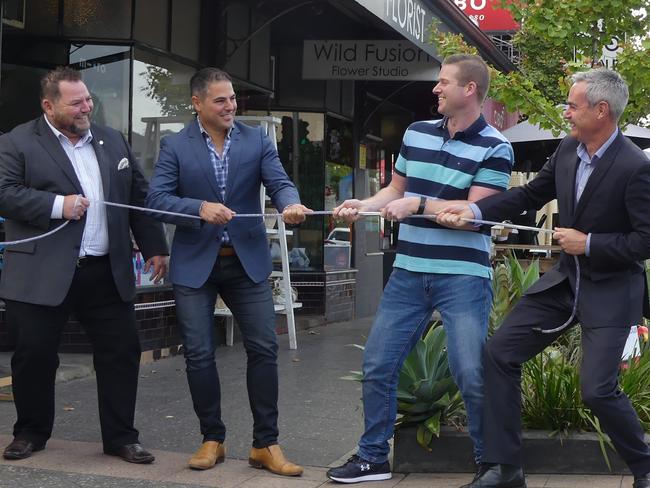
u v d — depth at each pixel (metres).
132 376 5.42
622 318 4.44
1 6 7.19
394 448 5.19
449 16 11.43
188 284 5.14
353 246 14.41
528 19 8.18
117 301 5.37
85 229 5.26
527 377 5.37
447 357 5.22
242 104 11.51
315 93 12.97
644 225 4.31
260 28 10.64
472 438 4.84
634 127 11.52
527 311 4.66
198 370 5.20
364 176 14.83
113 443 5.38
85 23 8.89
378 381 5.01
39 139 5.21
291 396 7.47
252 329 5.23
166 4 9.58
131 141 9.07
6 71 8.55
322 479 5.07
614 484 4.84
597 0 7.83
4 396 6.86
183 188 5.24
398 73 11.45
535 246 10.32
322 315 13.00
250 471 5.19
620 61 7.79
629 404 4.46
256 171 5.33
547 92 14.53
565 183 4.54
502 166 4.76
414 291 4.91
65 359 8.34
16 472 5.04
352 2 9.27
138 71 9.14
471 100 4.77
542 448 5.07
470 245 4.80
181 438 6.00
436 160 4.82
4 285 5.23
